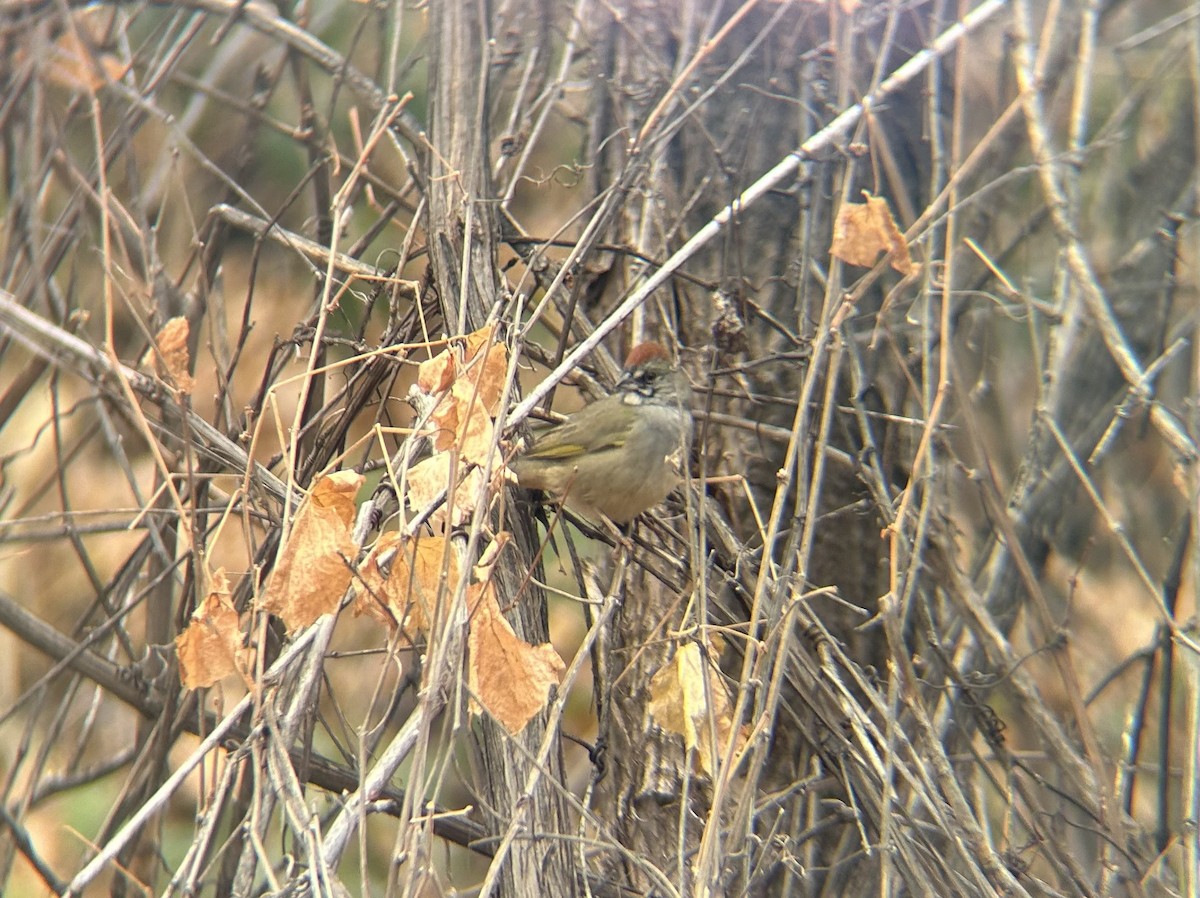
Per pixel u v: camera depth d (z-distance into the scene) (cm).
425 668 329
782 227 564
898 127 583
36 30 492
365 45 772
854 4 510
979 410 621
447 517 325
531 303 587
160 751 469
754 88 535
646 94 567
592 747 450
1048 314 561
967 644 542
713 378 483
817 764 473
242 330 506
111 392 406
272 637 473
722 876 355
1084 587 675
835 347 423
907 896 466
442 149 489
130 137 510
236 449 419
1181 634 431
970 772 525
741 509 548
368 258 715
